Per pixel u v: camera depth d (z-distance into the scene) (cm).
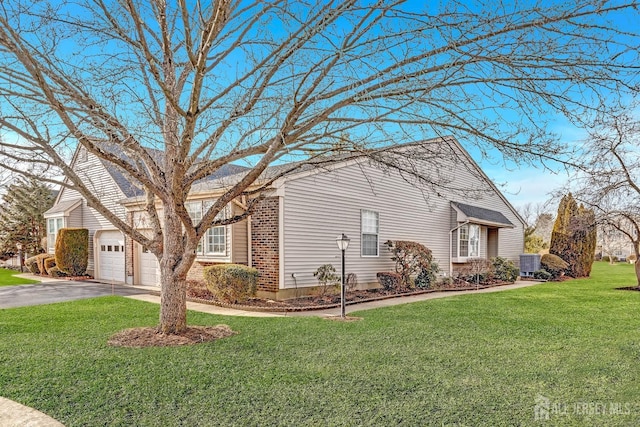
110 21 585
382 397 417
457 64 486
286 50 570
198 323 790
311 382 459
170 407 393
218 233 1194
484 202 2069
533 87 488
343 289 867
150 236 1476
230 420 366
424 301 1144
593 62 447
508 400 411
